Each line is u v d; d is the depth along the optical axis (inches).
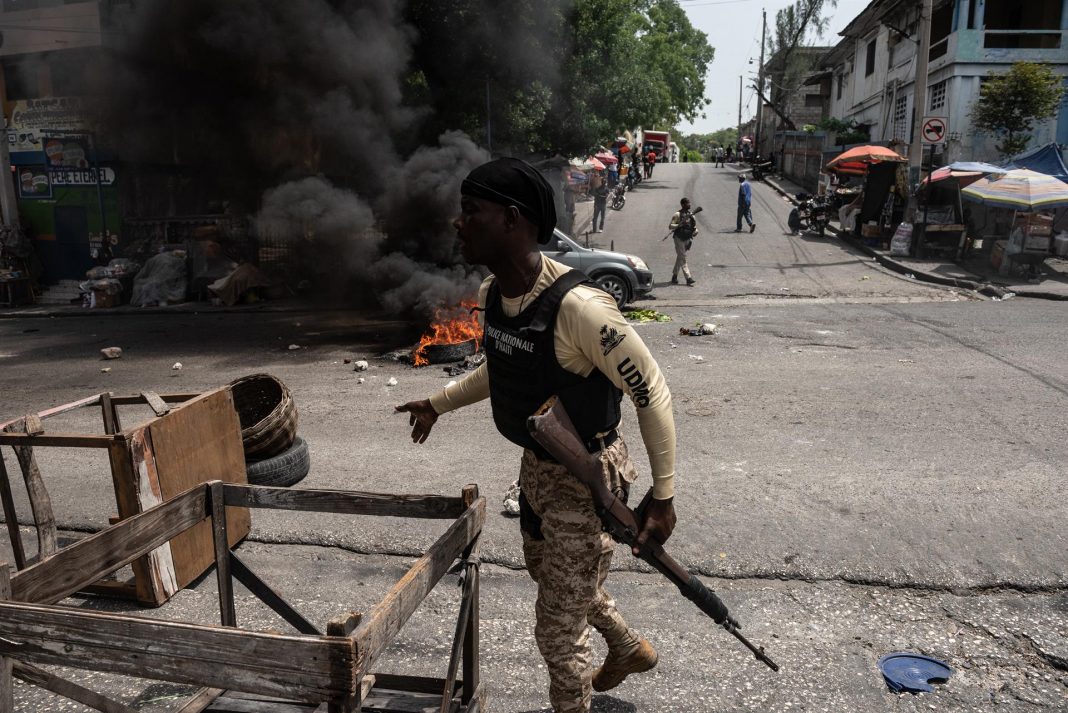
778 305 474.9
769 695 104.7
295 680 59.4
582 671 81.3
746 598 130.8
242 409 193.0
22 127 685.9
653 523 75.7
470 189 71.4
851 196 882.1
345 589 137.2
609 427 78.2
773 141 1595.7
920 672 108.8
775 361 311.7
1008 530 151.9
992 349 323.0
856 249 717.9
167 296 616.4
